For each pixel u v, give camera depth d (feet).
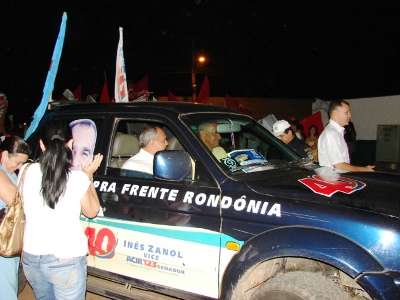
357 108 42.80
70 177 8.56
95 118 11.98
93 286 11.51
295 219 8.46
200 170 9.82
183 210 9.64
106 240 10.82
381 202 8.54
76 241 8.54
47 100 13.32
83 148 11.77
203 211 9.37
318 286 8.13
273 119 21.95
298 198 8.80
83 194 8.68
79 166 11.65
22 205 8.87
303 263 9.59
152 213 10.07
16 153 10.00
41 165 8.46
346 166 14.32
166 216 9.86
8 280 10.03
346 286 9.14
